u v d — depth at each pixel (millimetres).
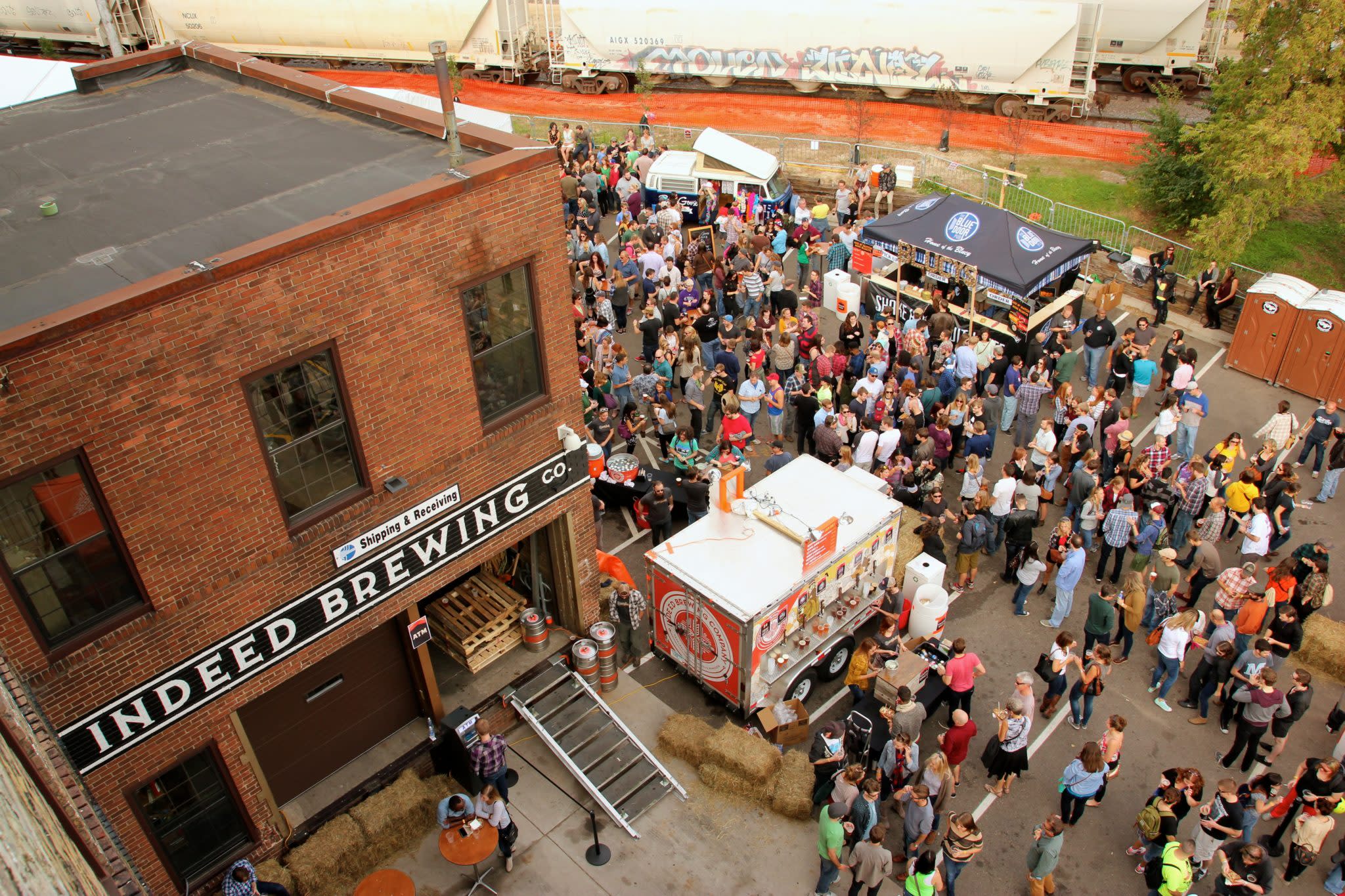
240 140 13750
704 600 13867
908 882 11461
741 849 12953
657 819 13344
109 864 9297
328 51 40562
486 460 12805
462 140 12930
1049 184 31000
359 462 11516
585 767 13781
